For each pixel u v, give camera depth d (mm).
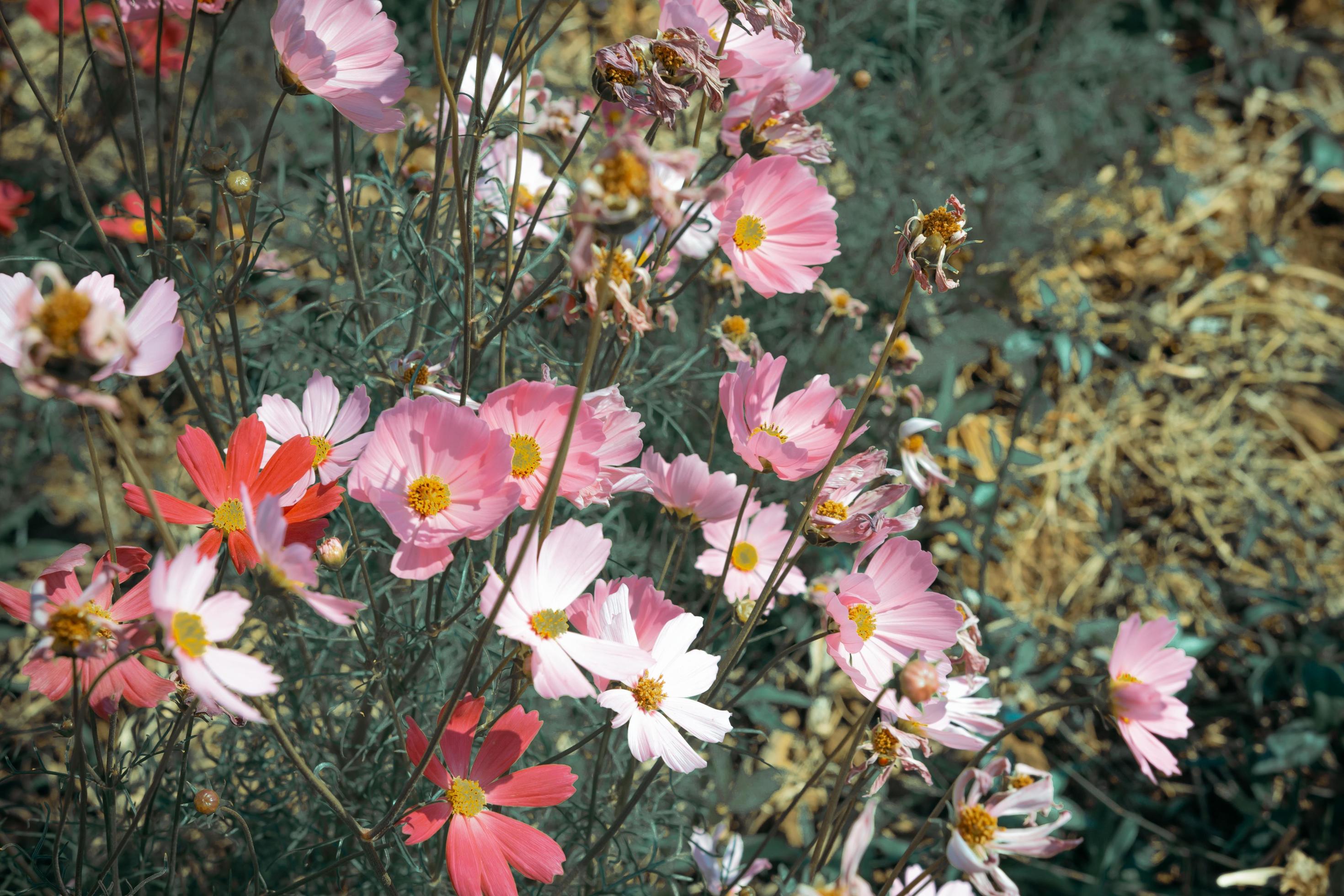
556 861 673
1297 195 1925
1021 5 1829
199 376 876
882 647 735
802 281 758
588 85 1268
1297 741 1145
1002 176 1413
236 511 656
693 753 678
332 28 704
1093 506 1515
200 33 1196
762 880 999
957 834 670
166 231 787
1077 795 1251
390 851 792
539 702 924
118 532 1173
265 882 746
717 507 745
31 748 845
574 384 855
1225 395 1661
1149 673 697
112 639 620
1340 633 1351
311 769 810
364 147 931
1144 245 1808
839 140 1322
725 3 715
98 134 1243
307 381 918
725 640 1011
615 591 702
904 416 1191
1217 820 1241
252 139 1197
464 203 796
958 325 1290
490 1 767
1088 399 1619
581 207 542
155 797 752
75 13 1136
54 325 521
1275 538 1515
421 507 634
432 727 833
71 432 1158
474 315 814
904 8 1430
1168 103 1777
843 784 729
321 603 579
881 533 725
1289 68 1962
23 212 1140
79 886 661
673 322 902
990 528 1236
